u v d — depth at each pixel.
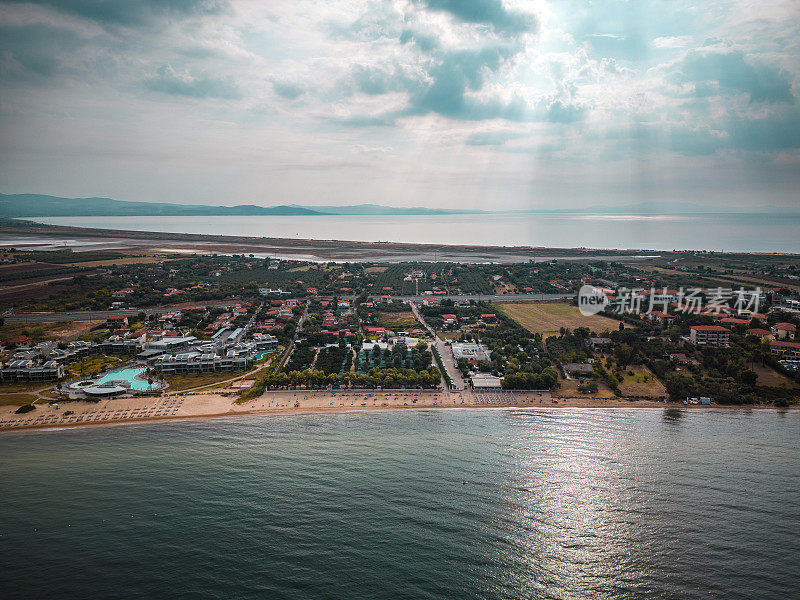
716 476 139.75
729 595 96.38
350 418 180.62
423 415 184.00
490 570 102.62
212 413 183.25
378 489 131.25
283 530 114.00
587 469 143.00
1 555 105.25
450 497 127.94
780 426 174.62
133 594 95.00
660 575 101.88
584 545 110.44
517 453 152.88
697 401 196.62
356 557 105.50
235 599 93.88
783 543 111.56
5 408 184.25
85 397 194.62
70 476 136.75
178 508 122.12
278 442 159.62
